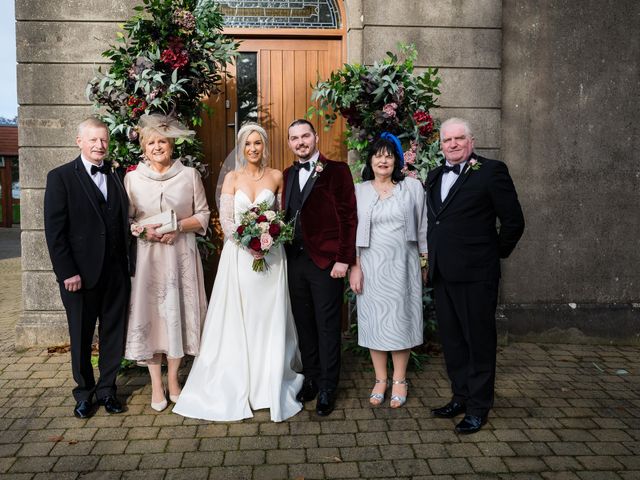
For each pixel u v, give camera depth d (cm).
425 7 449
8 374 382
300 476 256
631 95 472
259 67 466
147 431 300
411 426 308
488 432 301
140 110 370
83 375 317
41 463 266
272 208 338
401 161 332
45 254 438
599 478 255
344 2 460
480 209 298
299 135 324
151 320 321
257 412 325
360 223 327
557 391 363
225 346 328
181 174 332
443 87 455
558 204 472
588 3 464
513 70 463
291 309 346
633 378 390
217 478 254
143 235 315
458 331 315
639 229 478
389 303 323
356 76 394
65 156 434
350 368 401
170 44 368
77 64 430
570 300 478
